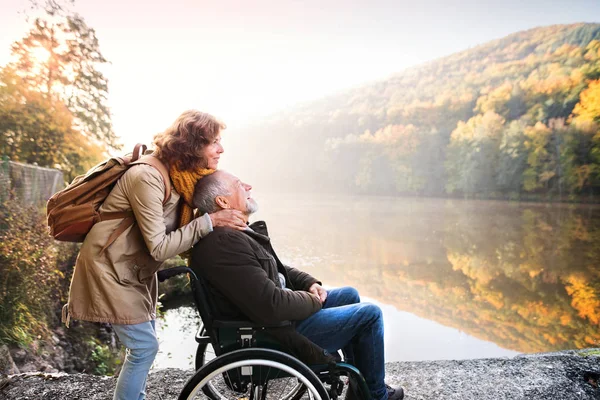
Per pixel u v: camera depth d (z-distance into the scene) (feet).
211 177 5.25
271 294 4.80
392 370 7.92
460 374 7.70
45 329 14.48
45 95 29.73
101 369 14.89
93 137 34.27
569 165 173.58
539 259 74.59
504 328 38.19
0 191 17.33
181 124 5.13
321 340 5.40
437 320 37.70
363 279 55.62
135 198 4.85
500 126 201.16
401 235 99.45
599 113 171.32
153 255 4.76
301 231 102.68
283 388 7.34
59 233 4.95
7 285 14.17
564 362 8.00
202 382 4.78
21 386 7.50
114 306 4.97
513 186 189.06
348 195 264.11
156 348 5.43
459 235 99.91
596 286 57.16
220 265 4.85
